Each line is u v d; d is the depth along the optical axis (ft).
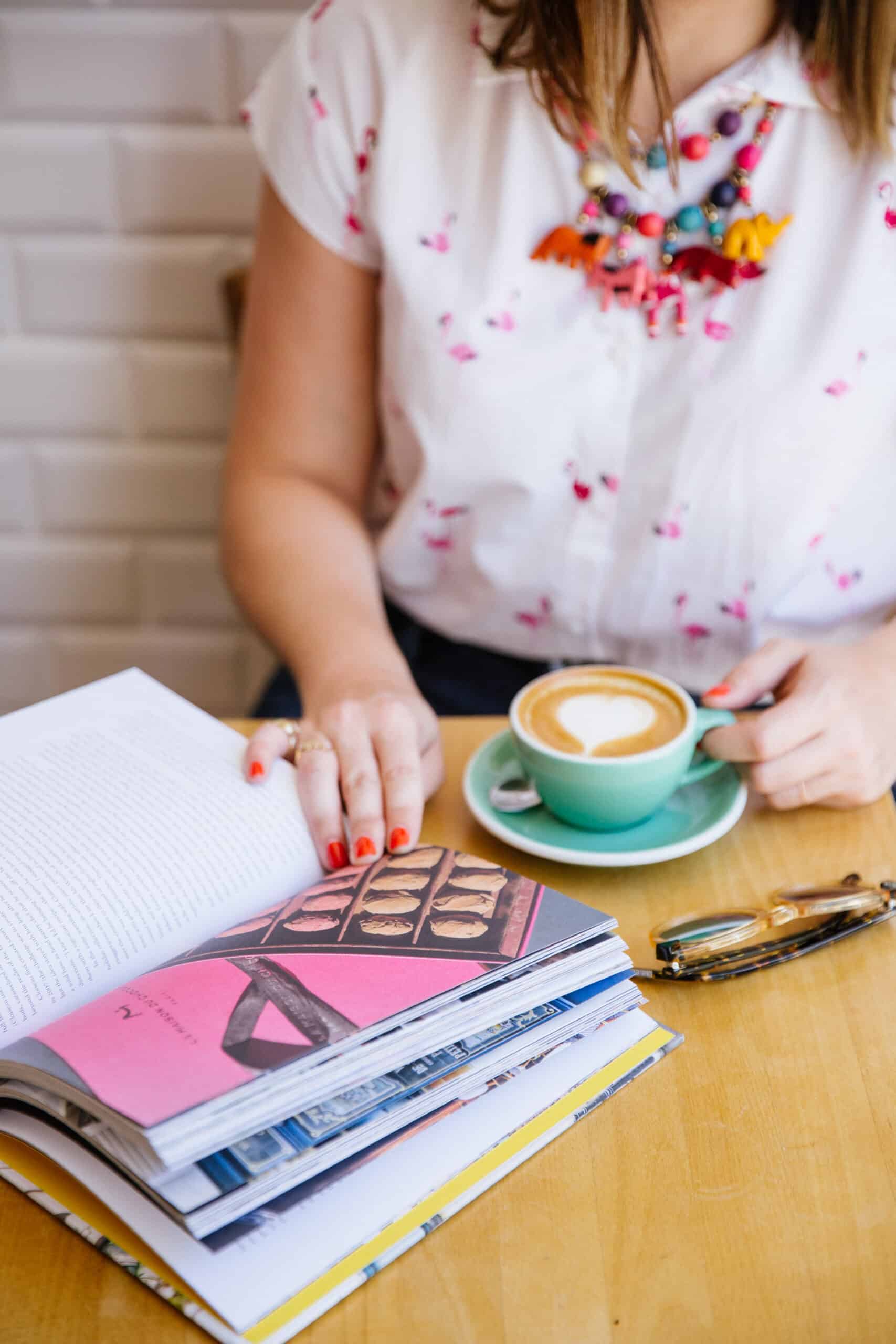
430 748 2.33
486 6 2.68
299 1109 1.35
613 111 2.53
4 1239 1.41
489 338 2.84
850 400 2.75
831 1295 1.34
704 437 2.79
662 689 2.26
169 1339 1.29
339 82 2.86
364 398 3.23
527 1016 1.57
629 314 2.77
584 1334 1.30
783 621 3.05
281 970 1.54
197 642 4.86
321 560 2.95
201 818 1.94
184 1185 1.29
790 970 1.84
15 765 2.06
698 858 2.12
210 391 4.39
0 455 4.53
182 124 3.97
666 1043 1.68
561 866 2.10
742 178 2.63
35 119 3.97
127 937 1.72
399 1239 1.37
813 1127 1.56
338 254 3.00
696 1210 1.44
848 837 2.17
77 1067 1.36
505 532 3.04
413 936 1.62
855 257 2.64
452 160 2.80
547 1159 1.51
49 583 4.76
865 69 2.45
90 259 4.18
